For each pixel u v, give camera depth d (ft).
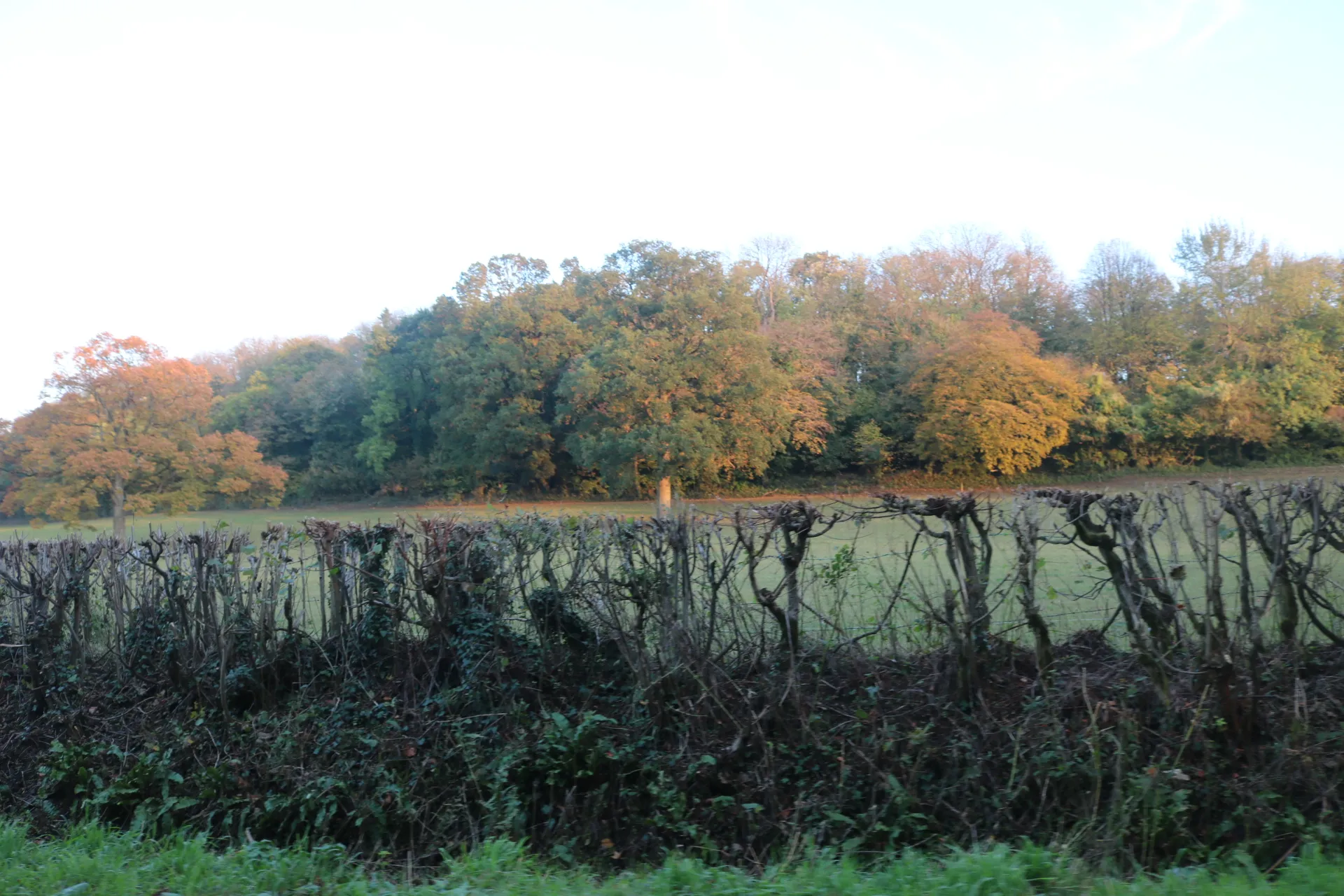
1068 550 35.63
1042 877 15.64
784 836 19.80
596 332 142.00
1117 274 149.28
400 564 27.78
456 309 159.94
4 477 108.99
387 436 175.63
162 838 21.89
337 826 21.80
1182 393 122.52
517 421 145.07
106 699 28.81
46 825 23.27
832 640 25.31
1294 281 123.65
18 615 31.19
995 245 181.88
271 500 105.09
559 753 21.83
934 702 22.76
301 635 28.86
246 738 25.54
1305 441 121.90
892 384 155.53
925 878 15.94
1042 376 124.16
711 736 22.68
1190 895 14.70
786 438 137.39
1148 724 21.38
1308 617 24.31
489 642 25.84
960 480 134.00
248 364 234.17
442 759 23.04
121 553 31.27
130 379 94.63
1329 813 18.15
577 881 17.34
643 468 136.36
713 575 24.44
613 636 24.98
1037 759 20.01
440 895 15.64
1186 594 25.14
